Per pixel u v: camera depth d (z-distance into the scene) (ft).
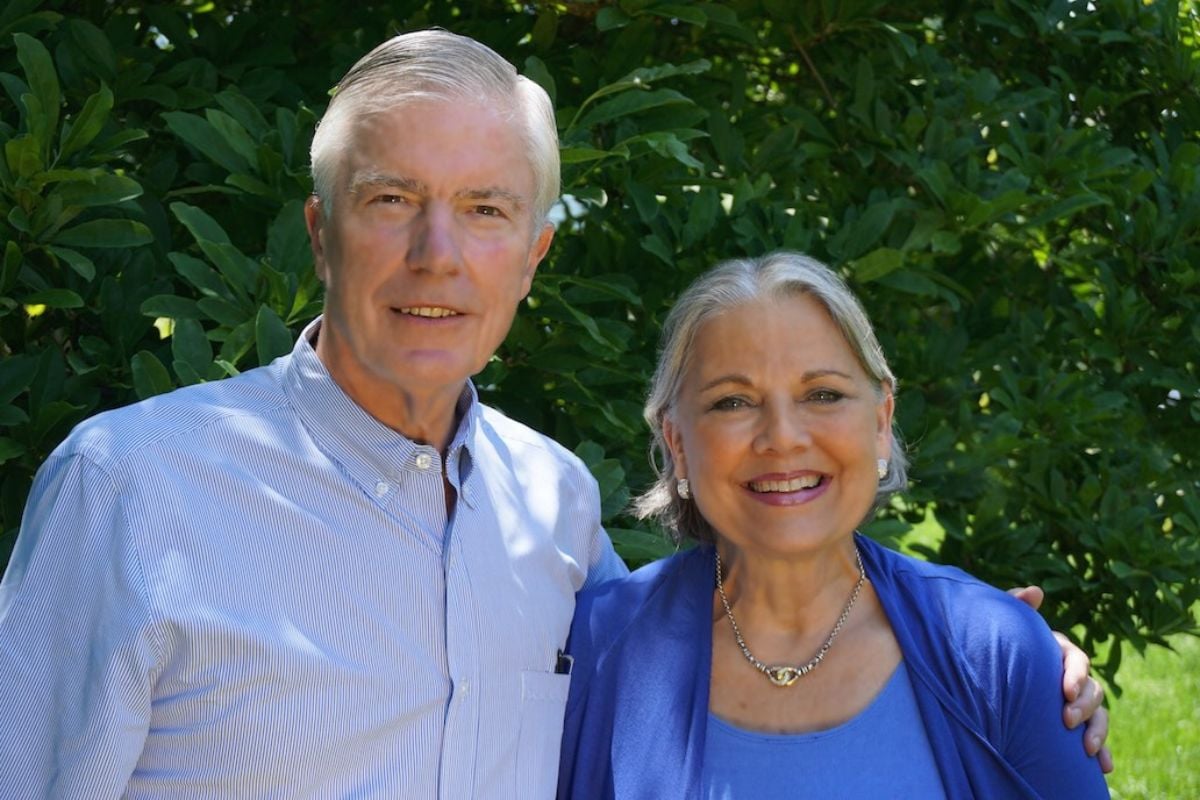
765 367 7.11
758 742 7.11
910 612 7.30
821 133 11.57
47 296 8.35
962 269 12.42
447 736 6.63
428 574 6.73
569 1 10.51
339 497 6.66
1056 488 11.57
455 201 6.57
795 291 7.21
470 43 6.77
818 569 7.39
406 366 6.56
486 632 6.85
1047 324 12.64
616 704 7.39
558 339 9.86
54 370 8.52
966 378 11.93
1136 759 19.90
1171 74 12.39
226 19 11.62
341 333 6.70
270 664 6.22
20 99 8.48
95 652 6.06
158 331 9.27
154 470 6.32
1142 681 23.54
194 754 6.17
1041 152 11.74
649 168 10.05
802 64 12.46
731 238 10.27
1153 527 11.89
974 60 12.87
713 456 7.22
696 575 7.70
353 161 6.58
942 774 6.85
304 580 6.46
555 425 10.27
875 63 11.87
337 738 6.32
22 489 8.67
